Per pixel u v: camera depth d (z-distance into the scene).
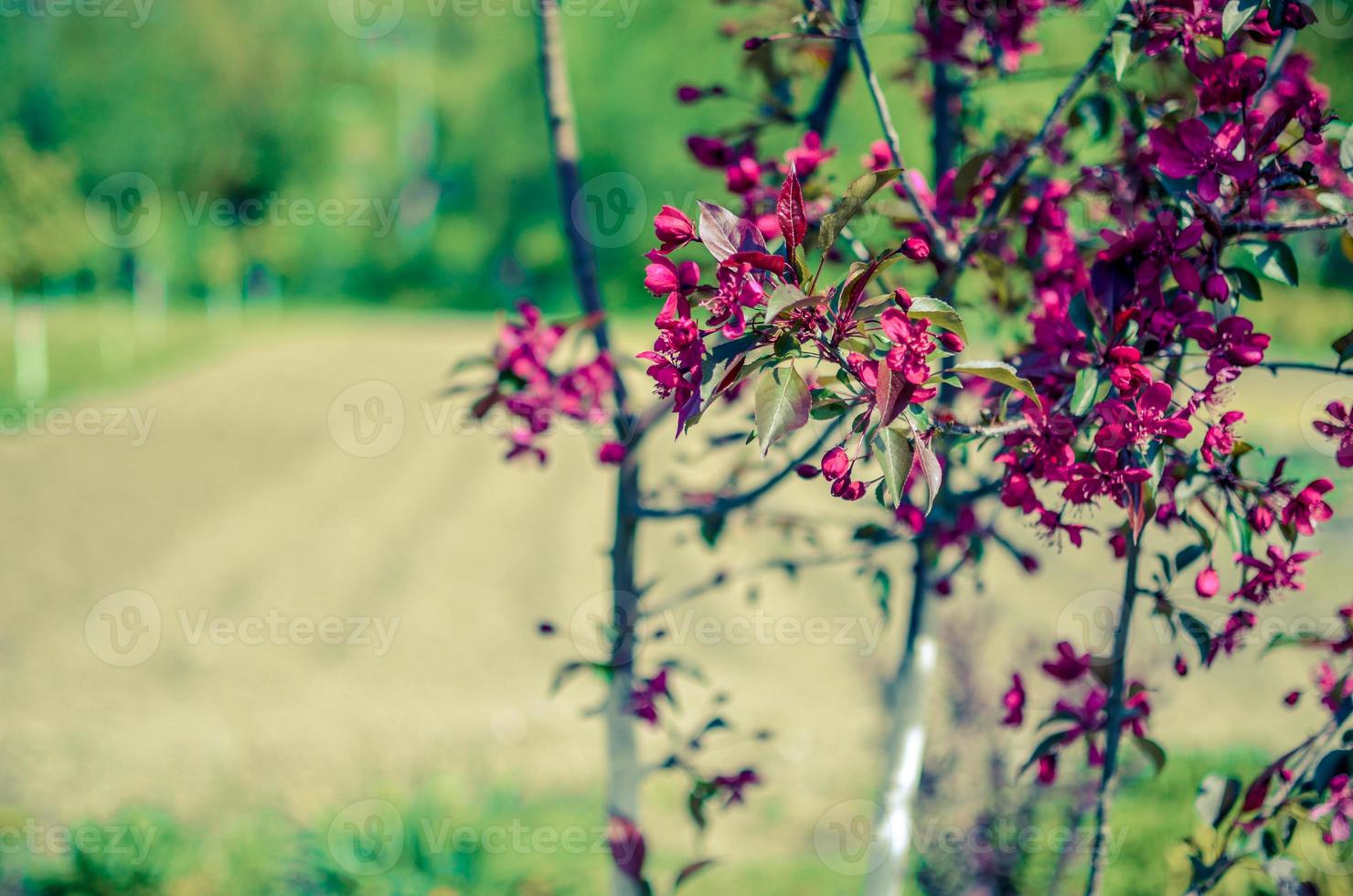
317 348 29.83
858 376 1.56
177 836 5.68
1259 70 1.87
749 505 2.73
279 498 13.82
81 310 31.95
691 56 39.25
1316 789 2.00
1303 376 20.66
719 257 1.56
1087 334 1.88
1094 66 2.07
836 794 6.54
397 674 8.34
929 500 1.57
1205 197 1.79
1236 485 1.88
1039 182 2.36
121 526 12.10
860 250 2.30
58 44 29.64
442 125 48.53
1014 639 7.30
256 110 36.41
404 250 48.59
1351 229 1.79
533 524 13.08
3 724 7.08
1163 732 7.12
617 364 2.81
